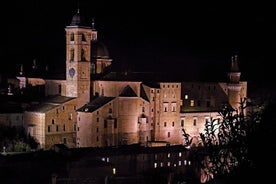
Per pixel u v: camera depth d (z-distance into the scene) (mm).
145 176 87625
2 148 139000
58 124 148000
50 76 166125
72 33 152125
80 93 151625
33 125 148625
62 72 173000
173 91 162625
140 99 153250
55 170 109938
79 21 152000
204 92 184000
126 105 150625
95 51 165125
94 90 156875
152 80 161250
